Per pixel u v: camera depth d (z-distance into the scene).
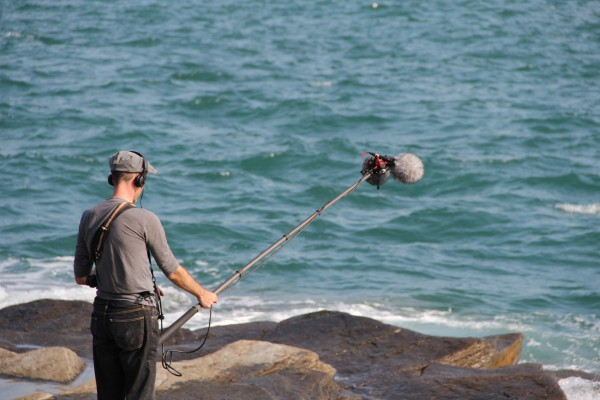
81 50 160.38
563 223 75.50
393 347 34.09
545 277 60.94
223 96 126.19
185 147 98.38
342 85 140.00
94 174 86.00
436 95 135.62
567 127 116.75
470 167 93.38
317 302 53.44
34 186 80.50
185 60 154.12
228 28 190.25
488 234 72.38
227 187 84.06
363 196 82.75
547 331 49.44
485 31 195.38
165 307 50.09
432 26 199.75
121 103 119.75
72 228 68.25
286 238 23.67
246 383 26.06
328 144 101.69
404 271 61.31
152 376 19.17
